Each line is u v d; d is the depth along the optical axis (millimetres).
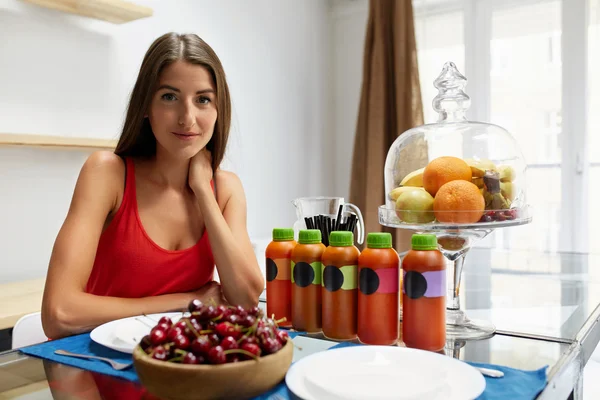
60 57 2129
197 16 2746
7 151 1974
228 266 1210
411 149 1081
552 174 2979
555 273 1481
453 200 849
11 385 647
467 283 1344
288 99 3367
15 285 1929
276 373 600
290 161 3387
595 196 2863
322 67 3652
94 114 2266
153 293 1288
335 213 1077
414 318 789
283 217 3334
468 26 3182
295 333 886
